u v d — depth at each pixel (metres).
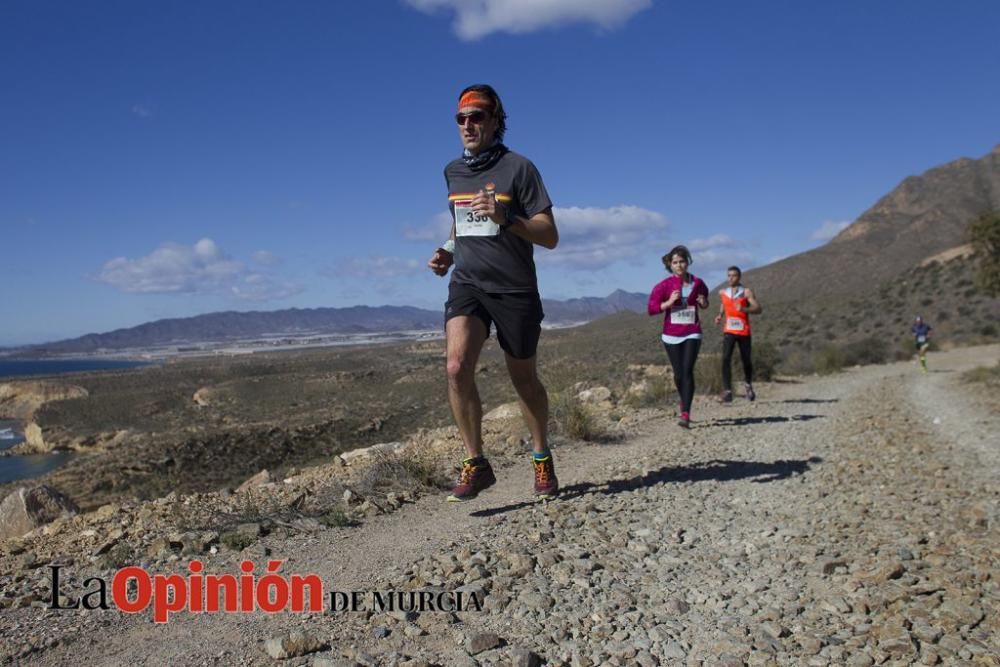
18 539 4.70
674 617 3.18
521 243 4.50
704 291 8.57
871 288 61.62
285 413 47.91
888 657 2.78
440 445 7.68
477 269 4.50
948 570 3.64
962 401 11.82
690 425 8.90
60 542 4.50
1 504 5.88
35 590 3.60
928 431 8.52
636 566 3.80
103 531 4.64
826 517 4.71
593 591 3.43
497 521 4.55
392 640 2.87
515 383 4.88
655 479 5.75
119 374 123.25
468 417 4.83
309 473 6.80
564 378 10.36
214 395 67.69
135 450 30.39
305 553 4.12
